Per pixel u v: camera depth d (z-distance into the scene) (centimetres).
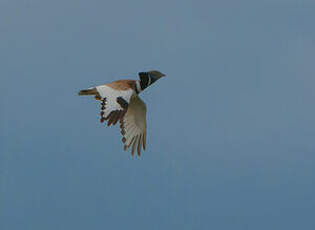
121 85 1783
